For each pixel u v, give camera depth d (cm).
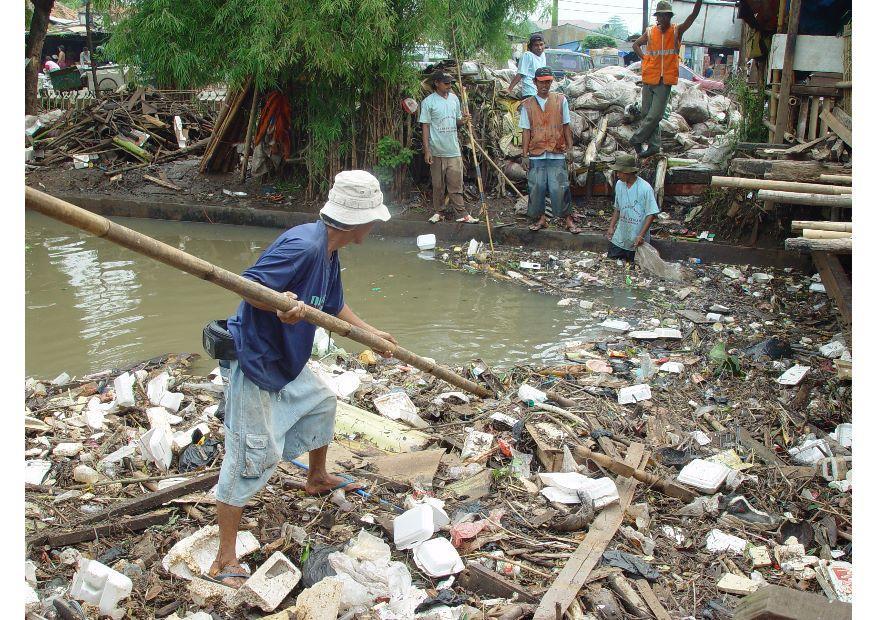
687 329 674
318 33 943
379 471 407
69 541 348
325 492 385
